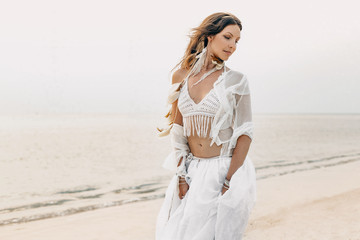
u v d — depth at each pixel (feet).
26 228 17.12
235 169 6.12
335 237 12.88
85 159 55.72
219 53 6.30
